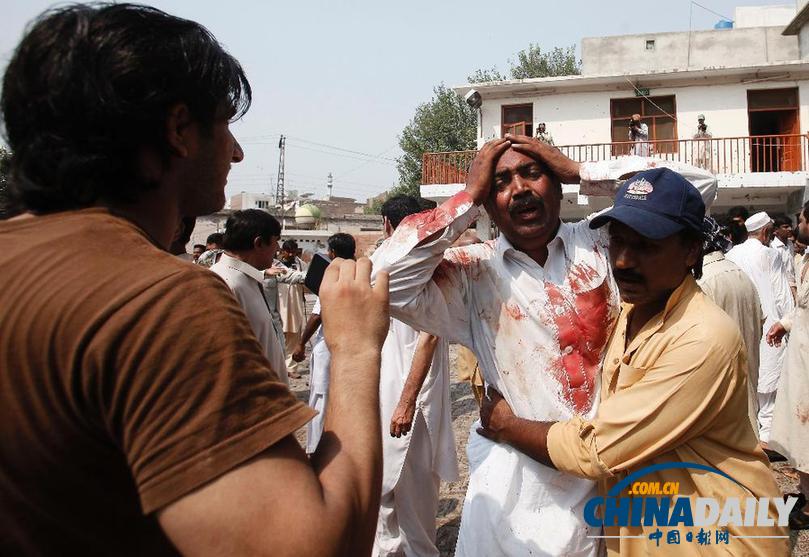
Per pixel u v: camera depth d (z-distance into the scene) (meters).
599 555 1.86
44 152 0.89
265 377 0.84
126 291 0.79
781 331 4.51
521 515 1.85
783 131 16.14
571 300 1.89
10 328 0.79
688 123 16.22
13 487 0.80
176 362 0.77
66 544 0.83
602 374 1.88
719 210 17.45
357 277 1.10
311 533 0.76
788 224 8.55
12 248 0.86
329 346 1.05
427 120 31.19
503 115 17.30
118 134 0.90
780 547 1.65
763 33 18.03
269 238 3.24
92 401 0.77
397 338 3.20
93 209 0.91
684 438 1.61
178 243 1.29
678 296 1.69
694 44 18.34
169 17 0.99
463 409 6.30
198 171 1.04
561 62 33.28
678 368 1.58
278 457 0.80
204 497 0.75
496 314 1.94
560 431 1.71
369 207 45.44
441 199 16.66
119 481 0.83
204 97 0.99
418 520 3.19
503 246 1.94
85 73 0.88
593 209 15.77
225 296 0.86
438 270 1.93
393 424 2.98
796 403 3.74
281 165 36.28
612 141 16.64
